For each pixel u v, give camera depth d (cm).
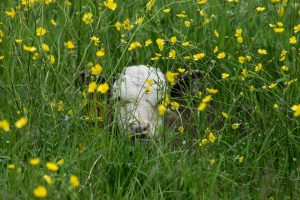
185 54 1310
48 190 887
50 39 1300
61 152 1042
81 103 1098
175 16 1450
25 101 1116
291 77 1206
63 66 1205
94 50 1310
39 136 1051
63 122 1068
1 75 1277
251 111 1184
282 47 1336
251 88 1157
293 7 1425
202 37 1365
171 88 1220
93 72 1011
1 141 1077
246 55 1241
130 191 968
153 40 1363
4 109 1156
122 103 1166
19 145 1046
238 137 1139
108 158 1032
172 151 1080
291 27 1382
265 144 1070
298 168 1012
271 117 1150
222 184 1004
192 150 1060
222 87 1213
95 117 1107
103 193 975
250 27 1413
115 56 1345
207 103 1182
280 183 995
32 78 1158
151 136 1070
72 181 819
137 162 1041
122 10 1402
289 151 1073
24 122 859
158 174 1004
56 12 1440
